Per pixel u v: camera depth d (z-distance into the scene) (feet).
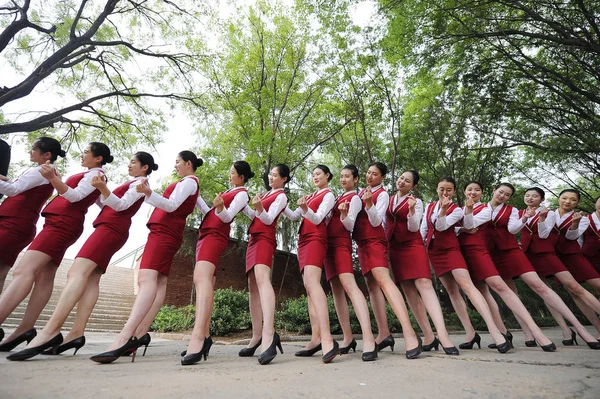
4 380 6.57
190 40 37.19
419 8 32.48
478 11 31.73
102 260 11.01
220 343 22.04
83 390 5.91
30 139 36.96
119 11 36.94
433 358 10.85
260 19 35.01
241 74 34.58
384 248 12.19
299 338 23.77
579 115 32.83
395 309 11.30
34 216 11.86
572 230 16.44
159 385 6.43
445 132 40.40
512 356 11.34
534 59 33.91
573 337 16.42
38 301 11.78
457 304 14.60
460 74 34.86
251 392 6.05
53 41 35.47
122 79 40.70
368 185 13.17
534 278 14.78
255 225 12.12
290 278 46.93
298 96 35.14
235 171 12.54
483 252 14.14
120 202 10.78
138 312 10.18
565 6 31.04
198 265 10.98
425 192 45.60
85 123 38.19
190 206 11.87
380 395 5.99
